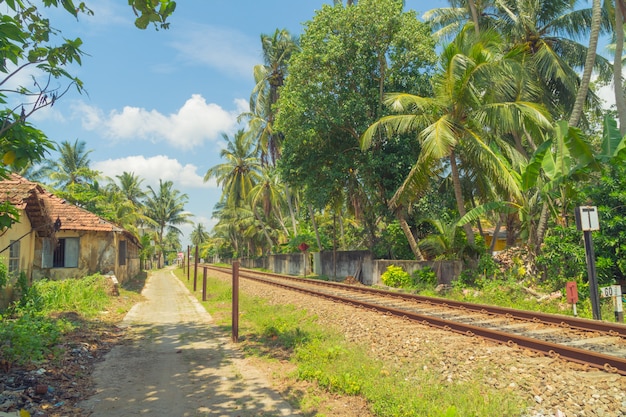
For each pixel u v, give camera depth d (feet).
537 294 41.60
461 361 20.70
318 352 24.31
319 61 71.26
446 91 54.19
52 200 67.62
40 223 47.32
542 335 25.49
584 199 42.22
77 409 17.16
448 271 58.80
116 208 124.36
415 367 20.39
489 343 23.66
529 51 73.20
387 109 69.26
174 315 44.57
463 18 85.15
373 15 68.74
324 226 140.36
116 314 44.11
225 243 256.93
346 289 59.88
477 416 14.67
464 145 55.42
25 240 44.73
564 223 42.98
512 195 51.67
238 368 23.25
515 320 30.78
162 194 231.09
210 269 156.15
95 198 99.30
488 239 104.53
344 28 70.74
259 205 166.71
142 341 31.07
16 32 13.39
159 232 232.53
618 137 39.11
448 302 39.01
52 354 24.54
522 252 48.88
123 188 180.96
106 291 55.93
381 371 20.12
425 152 53.06
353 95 71.36
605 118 40.91
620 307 28.96
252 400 18.13
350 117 71.46
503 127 51.70
